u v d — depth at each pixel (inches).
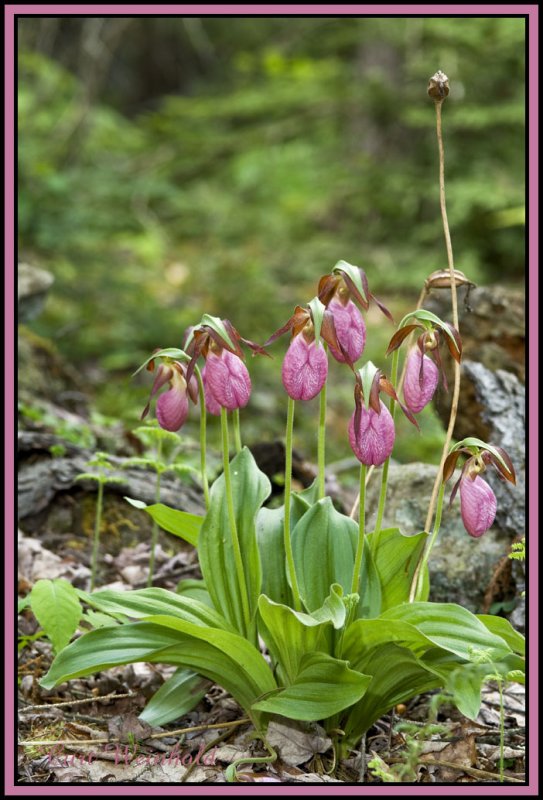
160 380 109.7
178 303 349.1
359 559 106.7
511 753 112.3
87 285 330.6
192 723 121.8
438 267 375.9
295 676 109.8
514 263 379.9
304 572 113.1
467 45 373.1
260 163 433.4
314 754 110.8
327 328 96.8
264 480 116.2
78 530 167.8
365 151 432.1
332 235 427.2
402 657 105.1
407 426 268.7
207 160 439.5
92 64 427.2
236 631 113.9
